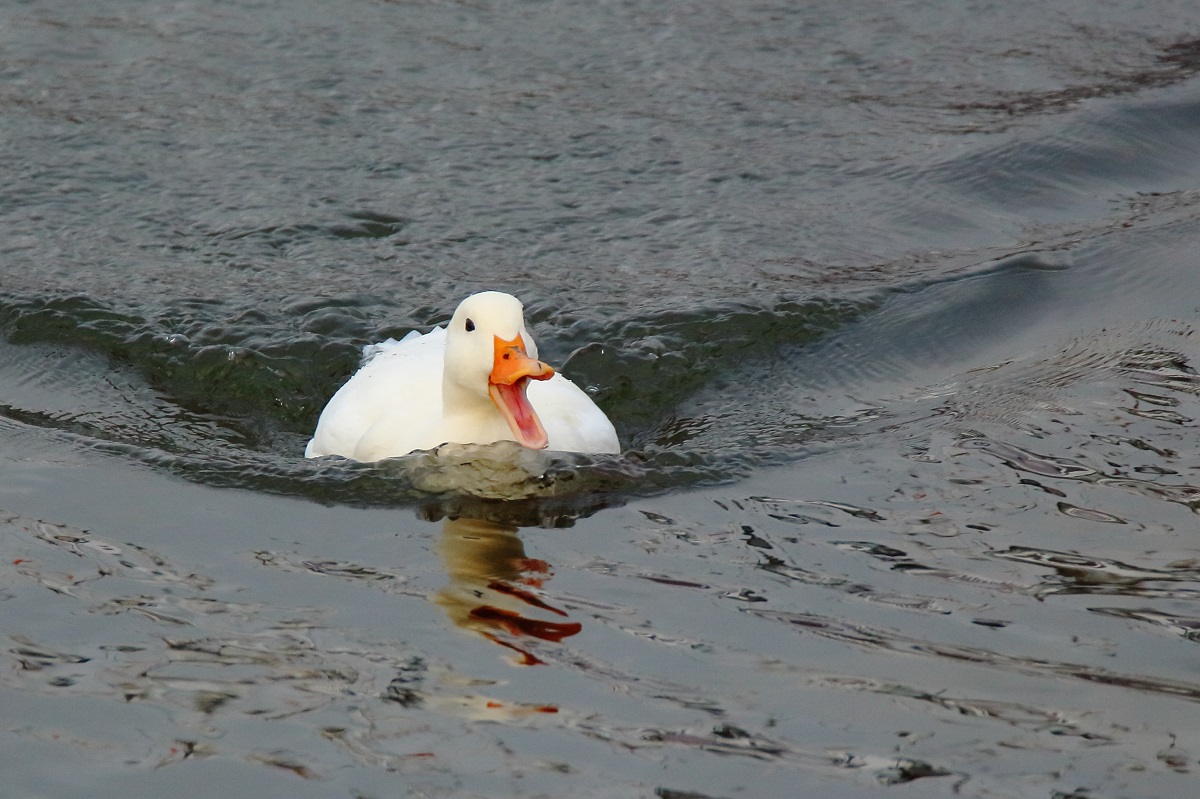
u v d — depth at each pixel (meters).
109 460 11.00
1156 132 18.39
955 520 9.90
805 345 13.52
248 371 12.98
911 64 20.47
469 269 14.96
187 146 17.42
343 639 8.32
